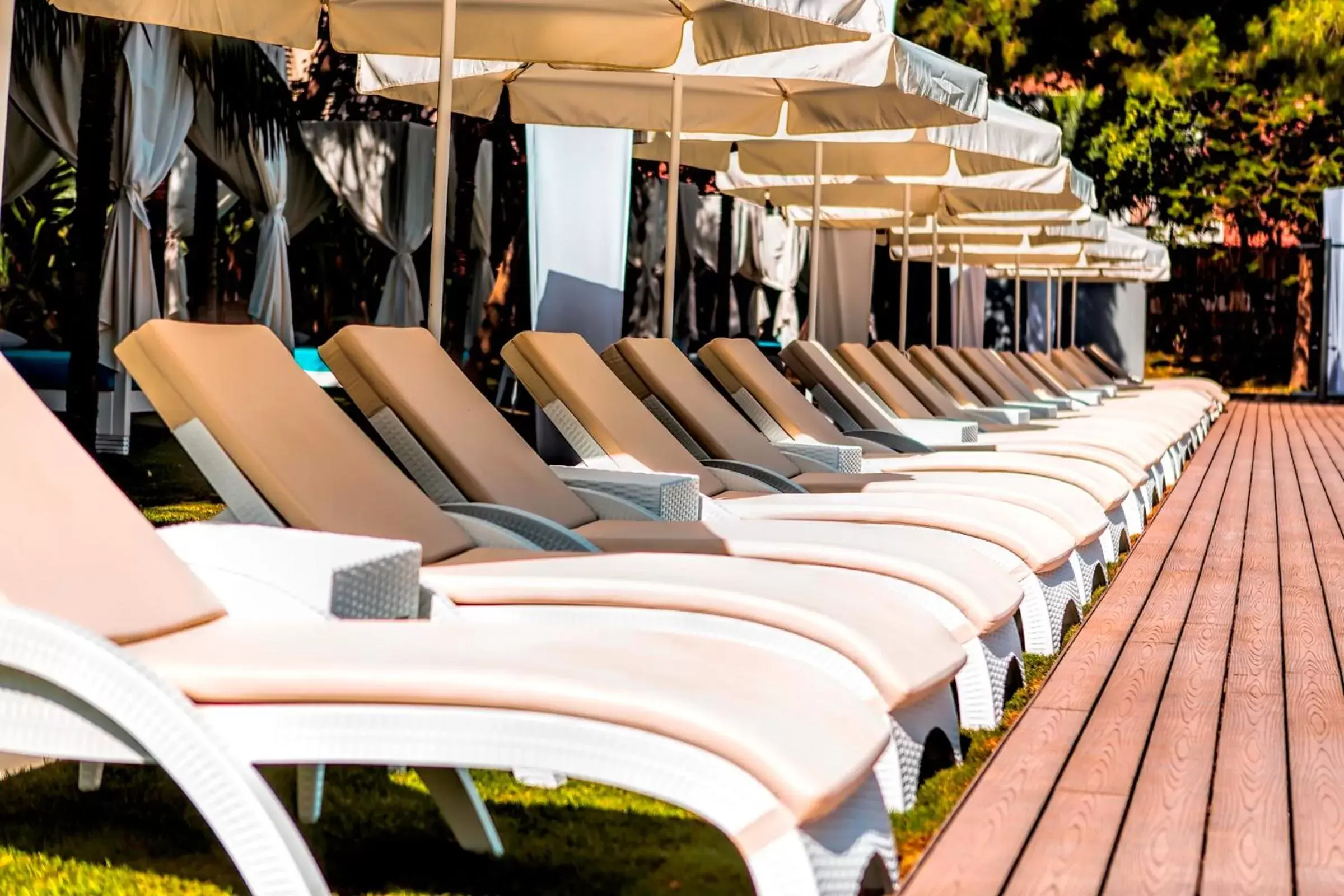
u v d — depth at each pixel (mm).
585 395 7418
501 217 20125
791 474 8703
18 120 14930
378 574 4051
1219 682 5512
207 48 13172
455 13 7578
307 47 8172
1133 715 4969
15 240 20750
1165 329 38625
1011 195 15719
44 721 3066
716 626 4238
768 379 9891
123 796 4293
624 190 12344
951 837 3645
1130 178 32781
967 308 27531
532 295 11969
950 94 9047
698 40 8188
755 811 2852
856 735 3197
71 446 3852
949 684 4648
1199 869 3400
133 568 3625
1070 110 30969
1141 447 11914
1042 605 6289
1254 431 22688
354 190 19031
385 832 4059
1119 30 29969
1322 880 3324
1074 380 23859
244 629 3596
